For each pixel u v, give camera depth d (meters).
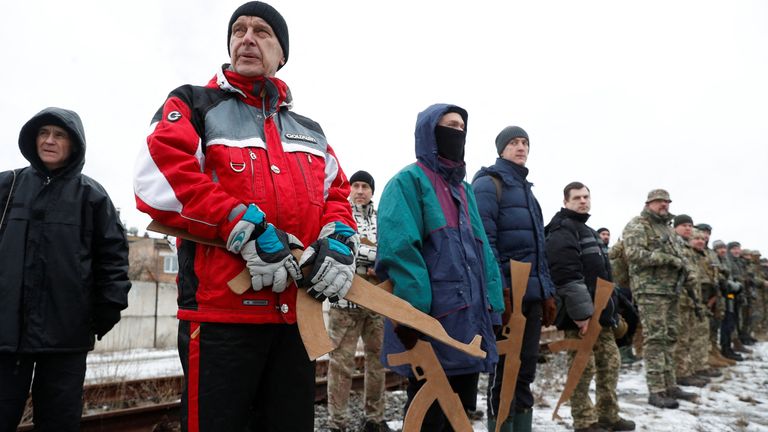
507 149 4.02
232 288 1.78
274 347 1.96
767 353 12.41
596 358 5.01
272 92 2.10
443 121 3.10
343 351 4.55
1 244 2.80
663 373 6.10
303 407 1.98
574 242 4.61
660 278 6.27
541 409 5.72
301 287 1.87
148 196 1.73
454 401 2.63
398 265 2.72
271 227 1.82
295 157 2.06
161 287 15.37
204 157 1.91
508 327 3.56
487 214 3.75
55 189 2.94
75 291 2.87
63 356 2.83
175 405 4.50
